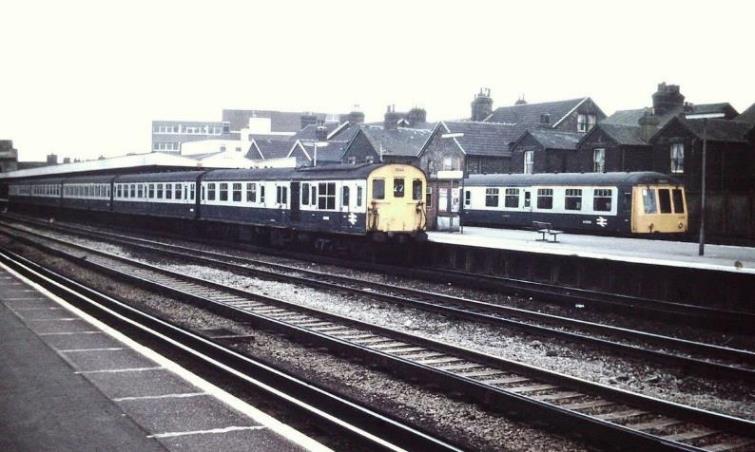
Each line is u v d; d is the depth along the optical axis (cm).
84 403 686
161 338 1089
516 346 1171
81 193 4869
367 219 2294
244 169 3062
